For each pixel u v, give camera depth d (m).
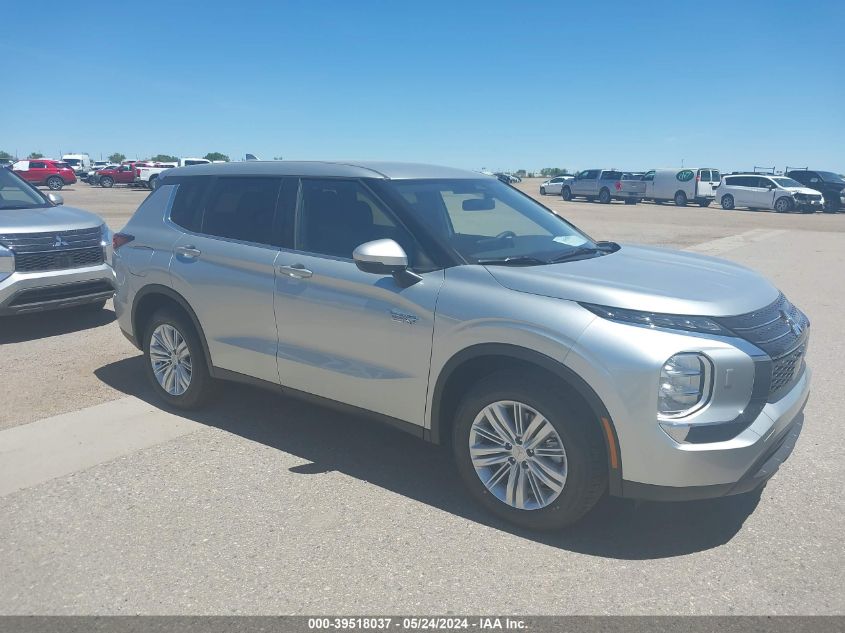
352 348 4.10
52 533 3.55
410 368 3.86
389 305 3.89
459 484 4.12
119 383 5.87
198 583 3.14
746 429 3.21
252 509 3.79
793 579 3.17
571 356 3.26
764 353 3.26
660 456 3.15
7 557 3.35
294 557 3.34
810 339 7.59
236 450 4.55
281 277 4.39
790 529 3.61
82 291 7.60
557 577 3.19
